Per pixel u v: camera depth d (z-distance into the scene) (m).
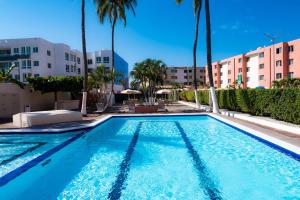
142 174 6.73
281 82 37.91
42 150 9.35
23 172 6.99
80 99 29.09
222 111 20.34
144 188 5.80
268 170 6.79
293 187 5.68
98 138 11.56
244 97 17.48
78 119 15.85
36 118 13.55
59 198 5.40
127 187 5.89
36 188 5.95
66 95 29.25
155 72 36.12
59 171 7.13
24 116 13.38
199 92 33.34
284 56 45.47
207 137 11.41
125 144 10.30
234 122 14.01
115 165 7.57
